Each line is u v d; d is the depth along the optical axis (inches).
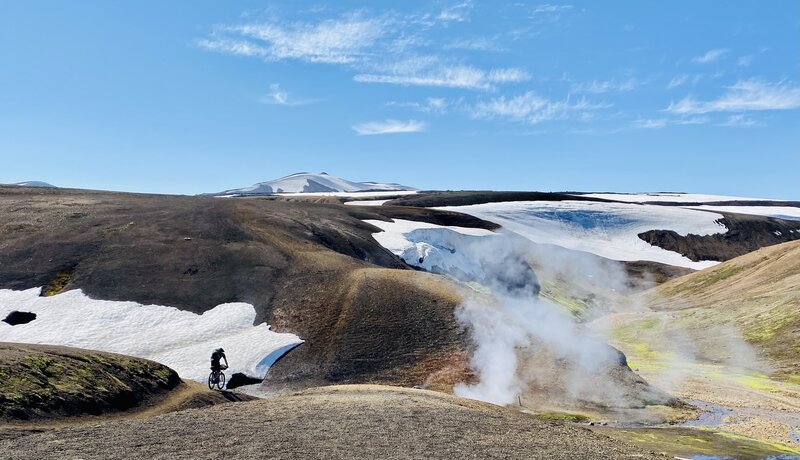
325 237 3026.6
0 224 2741.1
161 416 914.1
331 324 1936.5
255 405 1013.2
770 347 2488.9
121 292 2160.4
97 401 1037.8
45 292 2186.3
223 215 3085.6
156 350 1835.6
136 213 3036.4
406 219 4505.4
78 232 2667.3
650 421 1529.3
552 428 987.3
